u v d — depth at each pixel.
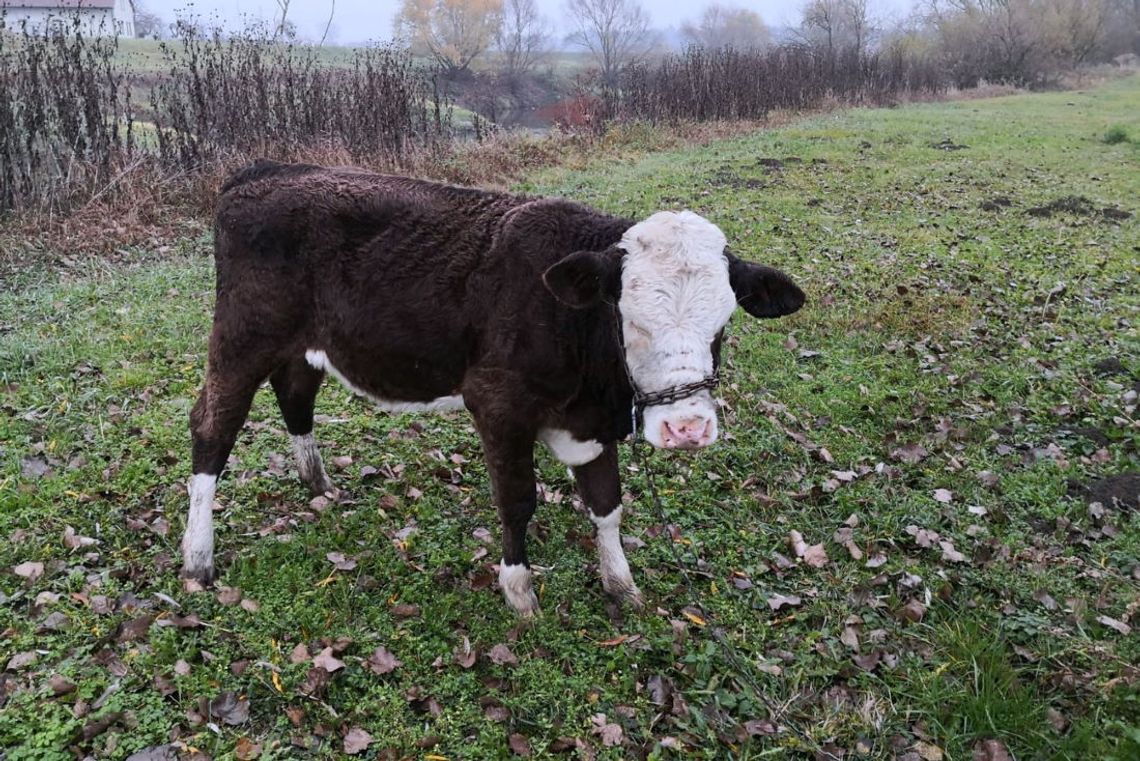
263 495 4.80
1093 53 48.91
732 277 3.52
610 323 3.55
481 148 14.46
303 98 12.30
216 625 3.81
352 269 3.95
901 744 3.50
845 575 4.50
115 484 4.78
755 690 3.68
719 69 22.98
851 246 10.13
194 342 6.71
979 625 4.11
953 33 44.66
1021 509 5.11
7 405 5.54
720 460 5.49
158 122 11.30
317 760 3.23
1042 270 9.45
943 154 17.19
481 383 3.76
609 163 15.38
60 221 9.33
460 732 3.41
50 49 11.55
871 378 6.72
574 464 3.99
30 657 3.52
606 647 3.90
